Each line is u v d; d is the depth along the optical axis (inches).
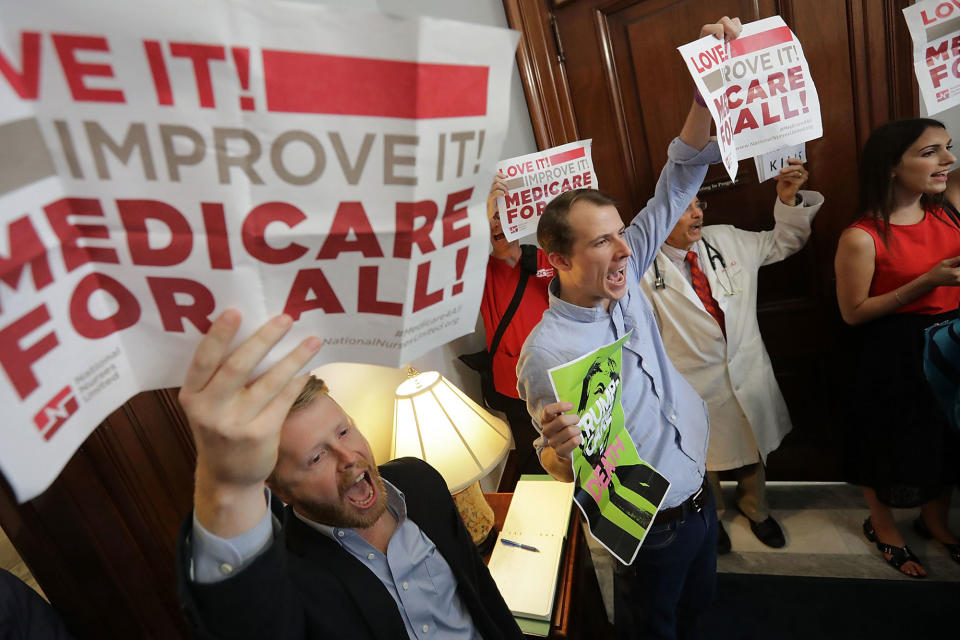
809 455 83.6
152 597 35.4
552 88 75.4
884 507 66.7
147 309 15.6
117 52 12.7
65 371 14.3
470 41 15.4
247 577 18.9
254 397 16.4
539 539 50.0
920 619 59.8
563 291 42.9
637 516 39.2
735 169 46.0
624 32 71.6
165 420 35.9
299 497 27.1
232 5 13.0
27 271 13.1
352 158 15.4
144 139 13.6
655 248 48.8
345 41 14.1
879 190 55.4
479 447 47.4
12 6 11.6
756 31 46.7
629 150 76.2
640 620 49.7
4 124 12.1
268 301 16.4
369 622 26.8
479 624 31.4
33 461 13.7
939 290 55.8
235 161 14.4
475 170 17.4
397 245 16.8
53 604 32.6
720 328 67.9
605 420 38.1
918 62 52.7
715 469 72.4
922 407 57.3
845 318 60.5
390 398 62.2
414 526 31.5
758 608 66.5
